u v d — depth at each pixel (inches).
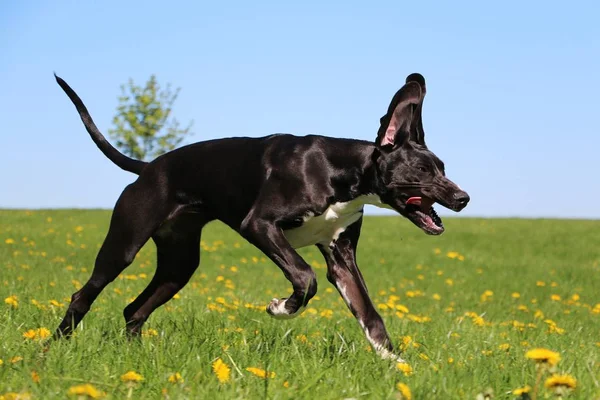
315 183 222.1
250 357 189.5
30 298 326.3
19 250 740.7
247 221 226.2
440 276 728.3
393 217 1170.0
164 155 248.2
